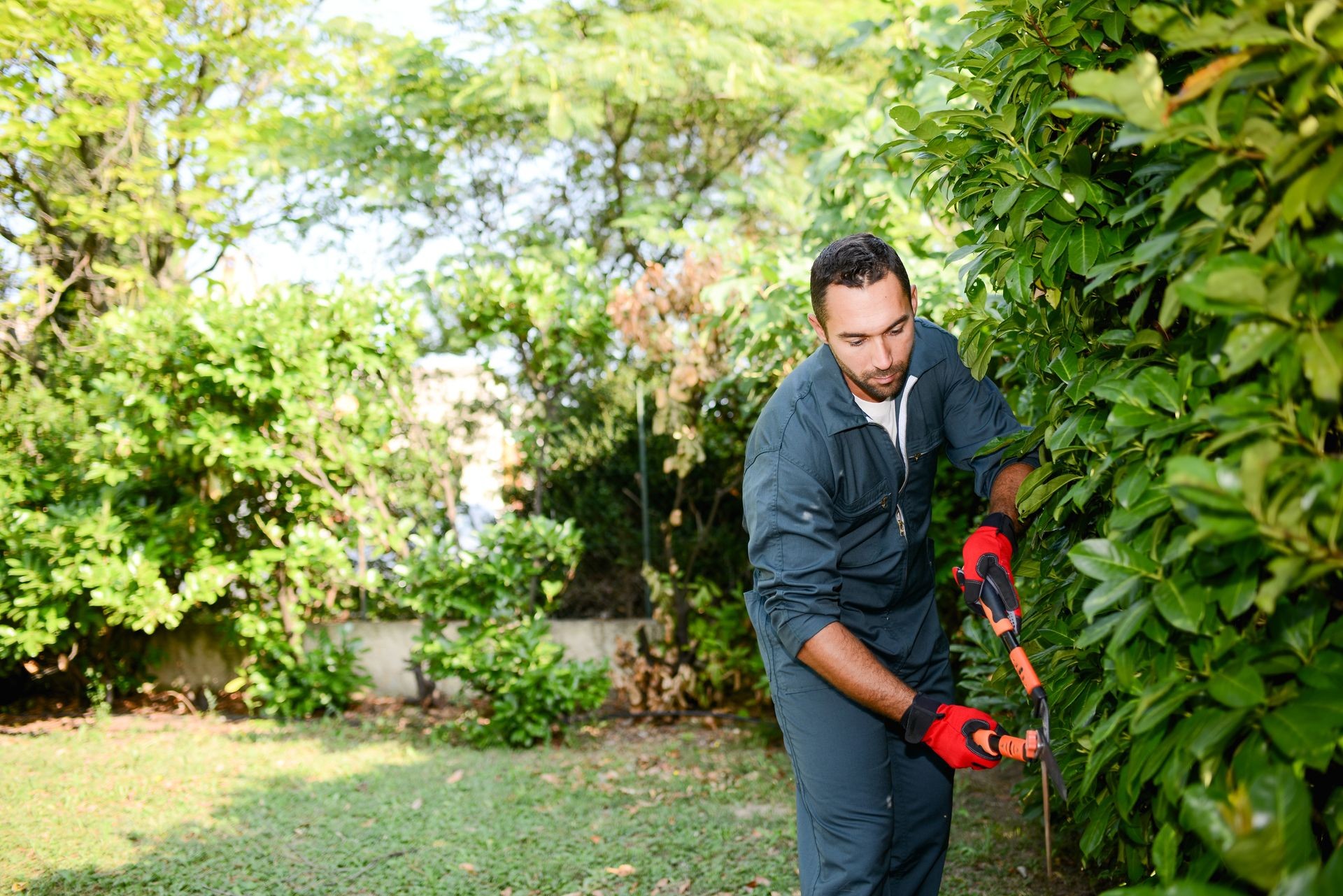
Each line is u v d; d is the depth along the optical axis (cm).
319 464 591
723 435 586
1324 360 107
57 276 742
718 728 554
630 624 618
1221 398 119
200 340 564
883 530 237
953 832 374
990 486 230
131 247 754
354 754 519
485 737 530
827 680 216
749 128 987
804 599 218
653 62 760
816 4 844
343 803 435
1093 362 170
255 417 587
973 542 211
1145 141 116
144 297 716
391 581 656
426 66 822
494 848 378
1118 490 136
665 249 966
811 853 232
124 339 577
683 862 359
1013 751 185
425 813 421
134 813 425
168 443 587
